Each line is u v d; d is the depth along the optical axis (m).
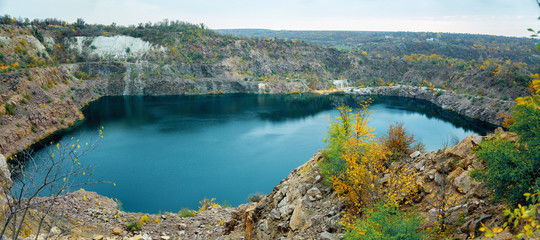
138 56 196.25
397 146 17.50
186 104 155.25
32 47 162.75
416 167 15.01
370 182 13.39
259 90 197.75
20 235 14.35
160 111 137.25
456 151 13.69
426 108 160.62
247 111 144.25
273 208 19.52
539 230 5.10
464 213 10.61
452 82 197.00
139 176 66.81
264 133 106.62
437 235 10.30
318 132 108.44
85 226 21.45
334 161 17.62
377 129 107.00
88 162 74.00
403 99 189.12
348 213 13.91
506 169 9.34
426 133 107.25
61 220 19.83
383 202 11.48
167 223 26.02
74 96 124.62
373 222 10.12
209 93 188.38
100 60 189.25
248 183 64.31
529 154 9.16
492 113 135.38
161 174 68.25
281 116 134.75
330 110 148.00
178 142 93.44
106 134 98.19
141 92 176.00
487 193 10.69
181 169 71.62
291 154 84.31
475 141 13.20
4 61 133.25
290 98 182.62
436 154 15.02
